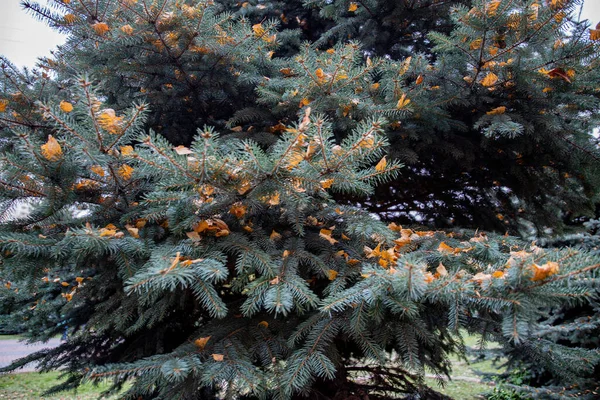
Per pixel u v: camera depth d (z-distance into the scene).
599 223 3.41
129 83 1.91
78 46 1.82
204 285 1.39
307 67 1.61
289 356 1.54
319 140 1.33
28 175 1.38
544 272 1.18
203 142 1.27
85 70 1.82
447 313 1.56
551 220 2.37
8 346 7.38
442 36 1.69
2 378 5.00
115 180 1.51
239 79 1.84
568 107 1.76
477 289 1.30
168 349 1.97
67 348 2.16
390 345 2.04
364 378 2.41
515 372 3.95
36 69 1.99
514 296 1.22
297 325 1.64
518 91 1.74
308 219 1.74
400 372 2.08
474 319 1.59
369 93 1.79
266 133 1.87
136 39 1.65
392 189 2.52
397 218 2.62
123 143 1.38
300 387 1.44
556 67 1.65
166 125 2.04
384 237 1.55
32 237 1.39
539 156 1.94
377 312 1.42
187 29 1.66
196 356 1.50
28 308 2.13
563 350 1.49
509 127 1.57
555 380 3.41
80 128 1.34
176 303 1.81
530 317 1.23
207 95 1.96
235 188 1.41
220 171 1.33
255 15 2.62
